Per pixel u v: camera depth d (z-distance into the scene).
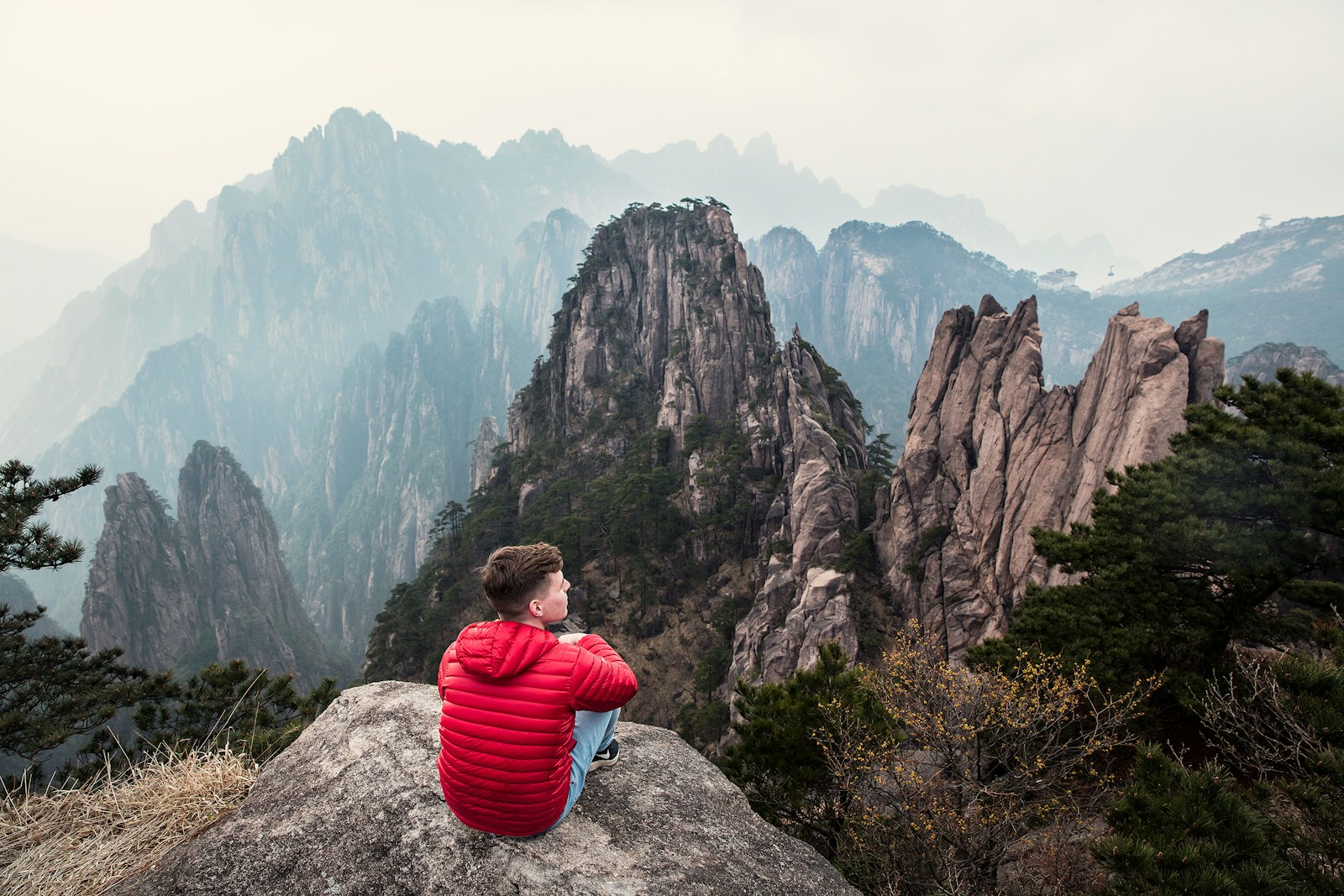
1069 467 43.53
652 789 4.62
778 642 57.25
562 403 138.12
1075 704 9.66
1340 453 12.99
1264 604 14.52
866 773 10.16
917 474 55.41
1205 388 37.16
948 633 47.12
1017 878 9.39
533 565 3.57
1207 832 6.99
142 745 10.70
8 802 5.25
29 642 16.92
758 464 93.88
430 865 3.60
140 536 162.88
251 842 3.87
